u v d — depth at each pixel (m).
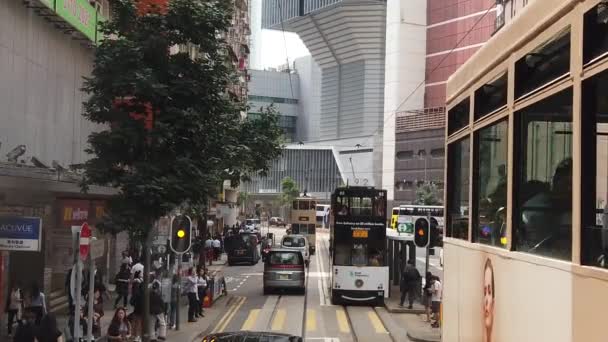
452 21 101.56
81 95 24.38
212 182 15.83
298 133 160.50
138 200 15.09
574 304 3.30
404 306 26.95
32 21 19.94
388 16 107.94
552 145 3.81
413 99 105.75
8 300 17.53
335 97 142.12
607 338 2.93
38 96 20.42
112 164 15.45
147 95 14.75
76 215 21.64
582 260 3.29
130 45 14.95
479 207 5.53
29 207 19.14
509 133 4.60
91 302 12.53
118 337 15.44
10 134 18.20
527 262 4.01
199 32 15.52
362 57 133.75
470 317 5.52
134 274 23.86
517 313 4.16
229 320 23.78
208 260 48.22
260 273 42.91
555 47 3.86
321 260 55.16
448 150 6.96
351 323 23.38
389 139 107.50
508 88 4.71
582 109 3.39
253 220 102.12
